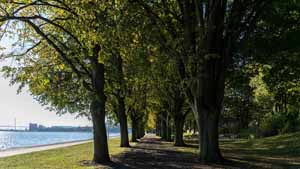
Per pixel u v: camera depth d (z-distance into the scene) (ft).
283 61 86.48
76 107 93.50
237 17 67.87
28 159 88.33
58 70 79.61
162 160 79.77
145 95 141.28
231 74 92.22
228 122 297.12
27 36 74.95
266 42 78.33
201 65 67.31
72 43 74.23
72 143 192.95
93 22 57.06
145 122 242.17
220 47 68.80
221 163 69.00
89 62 76.18
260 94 194.70
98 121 76.28
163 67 79.82
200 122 70.38
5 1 61.11
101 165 70.54
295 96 124.67
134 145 151.64
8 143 239.50
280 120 172.96
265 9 69.77
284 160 78.43
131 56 69.92
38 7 74.23
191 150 117.70
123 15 59.16
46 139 338.75
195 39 68.74
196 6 66.13
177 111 145.69
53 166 70.28
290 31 77.10
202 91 69.21
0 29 65.82
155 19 66.59
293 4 71.20
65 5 63.93
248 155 93.15
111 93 122.72
